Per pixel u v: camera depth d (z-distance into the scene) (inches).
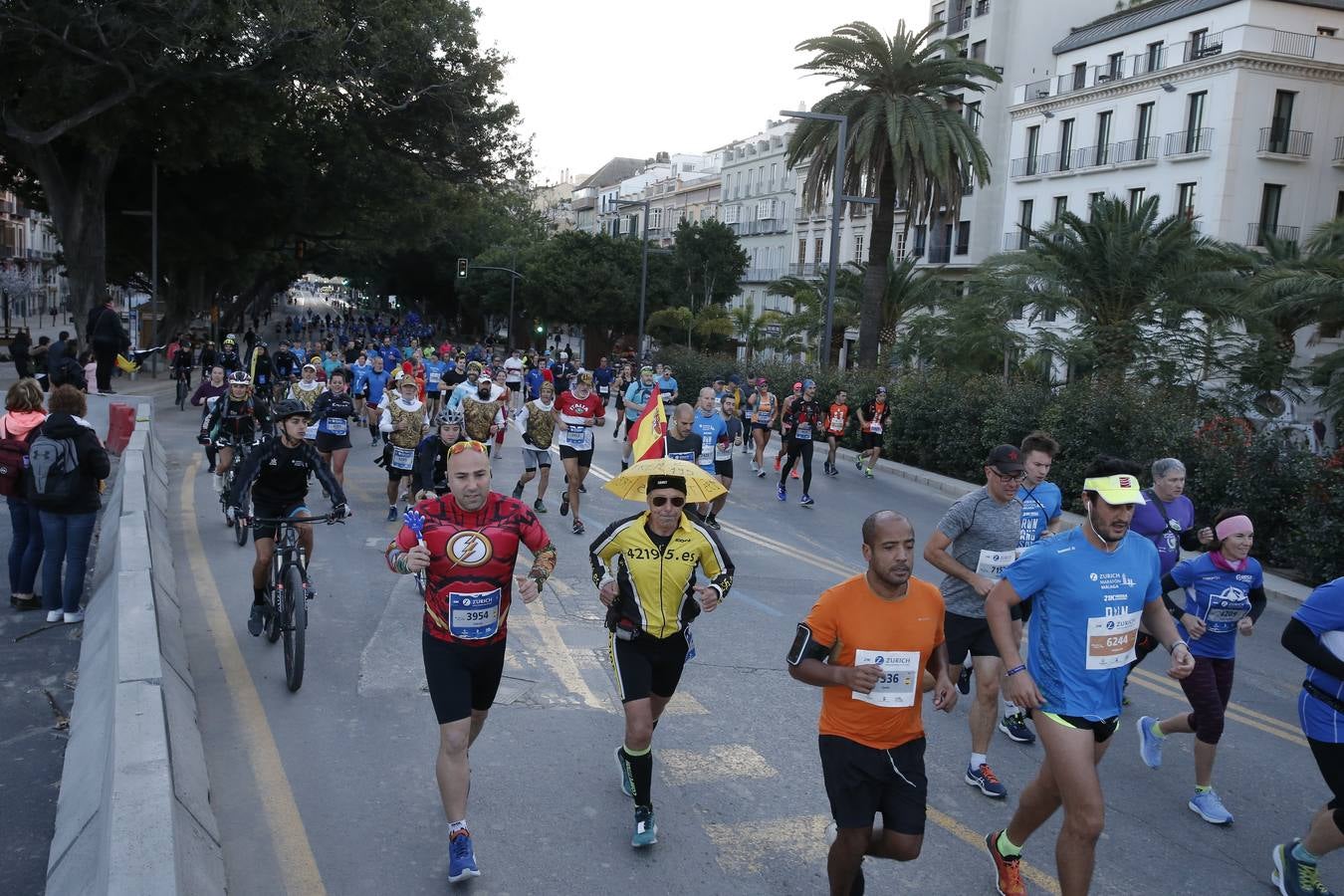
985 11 2052.2
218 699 257.4
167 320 1699.1
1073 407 694.5
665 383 938.1
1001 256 1000.9
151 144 1320.1
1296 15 1508.4
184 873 161.5
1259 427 639.1
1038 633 168.7
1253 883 197.2
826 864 183.2
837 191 1072.2
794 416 649.6
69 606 319.3
